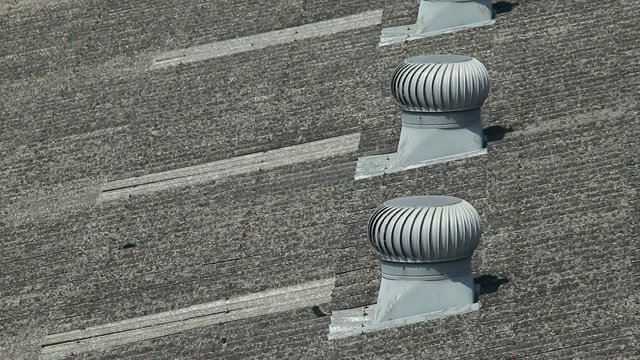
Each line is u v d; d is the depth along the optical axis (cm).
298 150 14900
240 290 12594
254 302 12400
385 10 17675
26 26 19625
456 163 13300
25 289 13662
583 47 15050
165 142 15850
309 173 14262
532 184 12538
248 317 12194
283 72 16625
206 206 14225
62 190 15488
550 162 12862
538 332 10181
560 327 10175
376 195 13350
